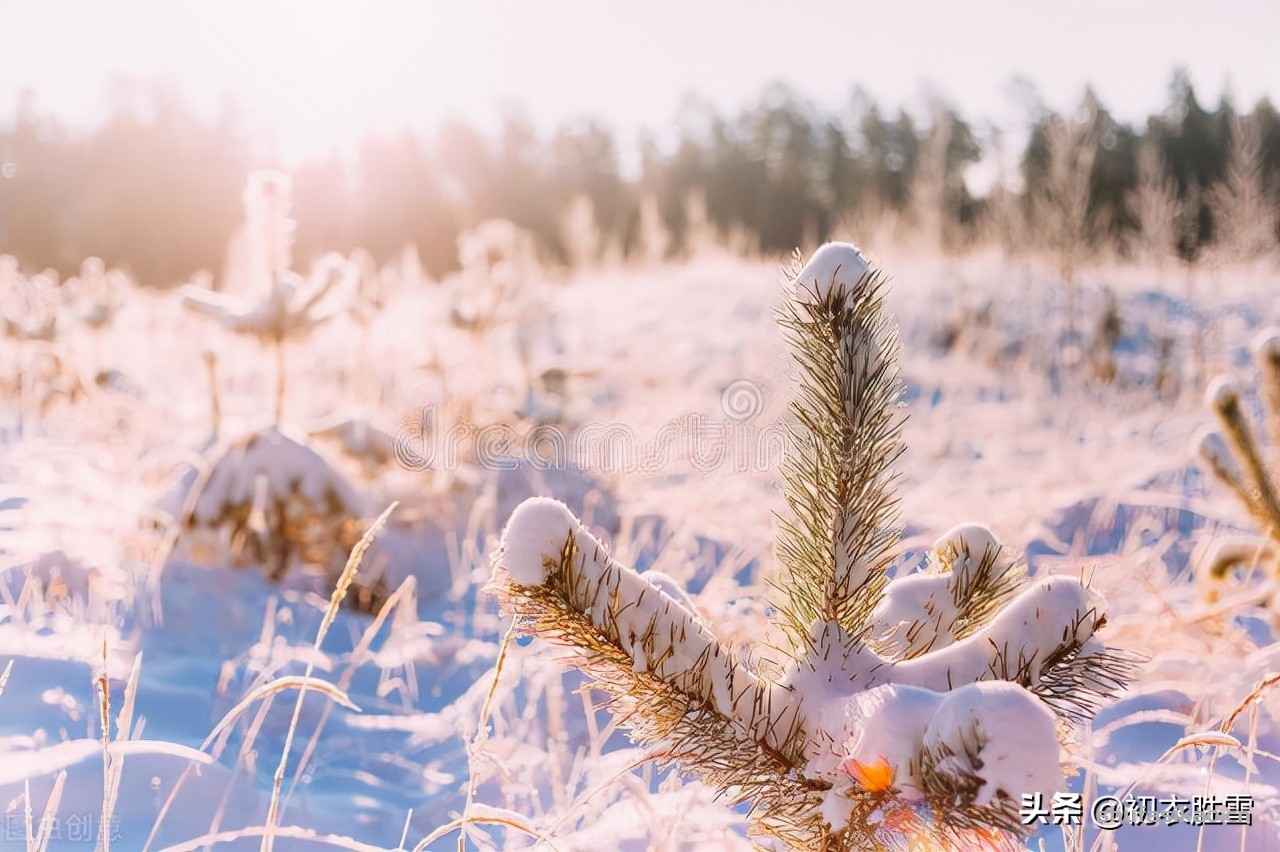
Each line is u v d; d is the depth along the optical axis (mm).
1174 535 4895
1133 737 2736
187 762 2340
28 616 3344
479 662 3527
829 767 1398
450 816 2432
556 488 5215
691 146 36594
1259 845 2148
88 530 4086
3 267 10414
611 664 1473
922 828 1312
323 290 4562
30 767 2244
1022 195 14336
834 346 1531
